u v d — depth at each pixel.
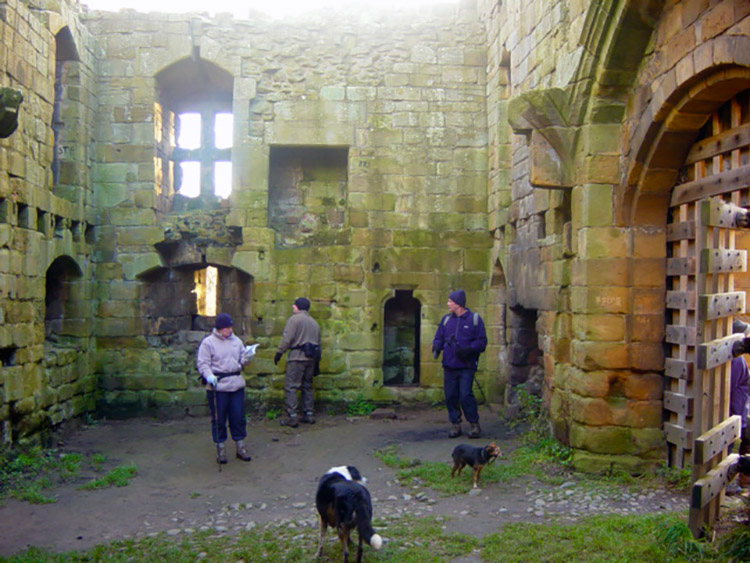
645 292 6.59
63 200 9.21
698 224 4.46
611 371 6.61
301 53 10.80
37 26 8.29
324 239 10.91
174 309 11.35
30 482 6.77
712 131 5.96
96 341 10.50
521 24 8.80
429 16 11.05
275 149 11.12
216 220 10.95
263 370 10.56
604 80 6.39
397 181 10.83
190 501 6.23
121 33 10.66
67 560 4.68
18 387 7.64
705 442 4.32
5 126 5.24
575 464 6.62
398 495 6.20
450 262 10.82
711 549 4.25
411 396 10.72
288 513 5.81
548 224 7.77
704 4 5.26
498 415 9.98
